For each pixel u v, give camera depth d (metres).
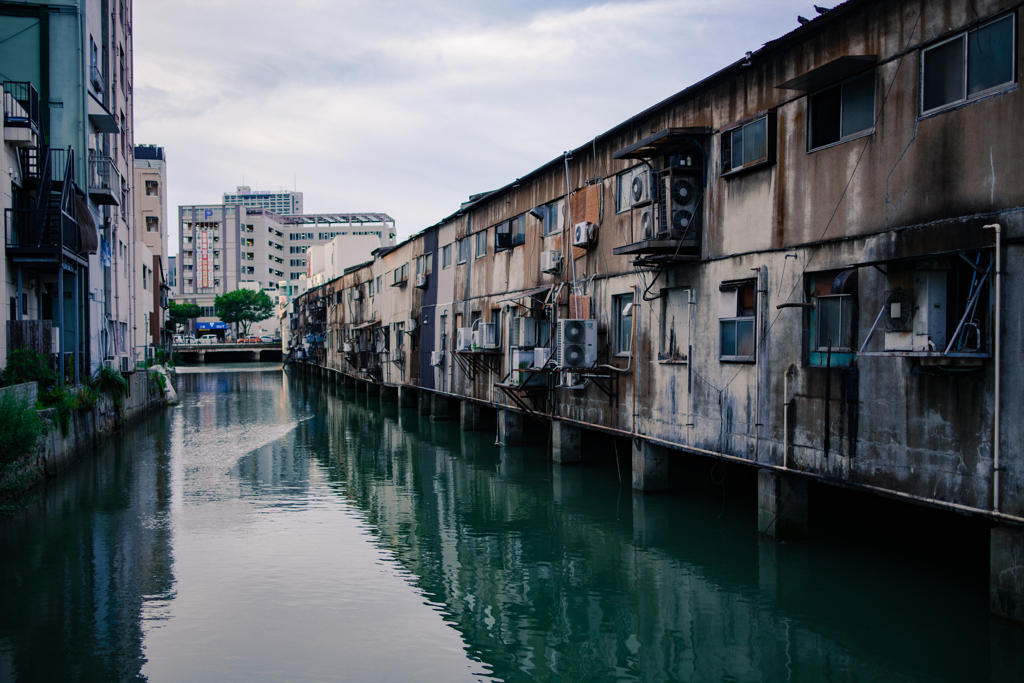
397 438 24.27
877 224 8.76
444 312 26.70
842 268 9.29
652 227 12.76
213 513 14.20
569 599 9.73
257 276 121.81
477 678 7.55
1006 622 7.32
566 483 16.31
